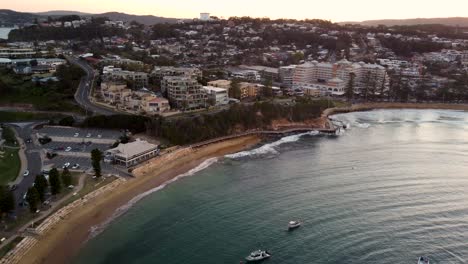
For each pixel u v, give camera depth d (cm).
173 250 9800
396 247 9806
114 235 10431
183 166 15712
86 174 13762
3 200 10300
